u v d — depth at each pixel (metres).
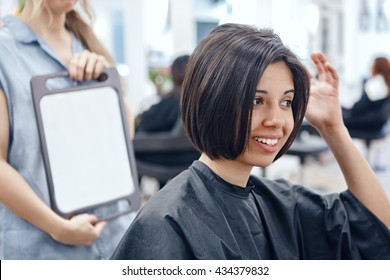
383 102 4.54
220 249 0.68
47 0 1.06
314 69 0.93
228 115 0.65
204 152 0.72
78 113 1.08
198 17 4.79
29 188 1.02
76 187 1.09
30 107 1.06
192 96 0.69
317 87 0.91
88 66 1.09
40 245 1.08
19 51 1.07
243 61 0.65
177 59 2.59
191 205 0.70
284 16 5.66
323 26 6.38
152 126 2.64
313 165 4.87
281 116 0.68
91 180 1.11
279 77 0.67
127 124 1.16
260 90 0.66
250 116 0.65
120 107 1.14
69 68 1.09
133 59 4.48
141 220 0.69
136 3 4.42
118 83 1.14
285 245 0.82
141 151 2.61
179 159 2.58
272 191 0.86
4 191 1.00
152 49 4.61
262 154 0.69
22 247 1.06
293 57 0.68
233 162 0.73
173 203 0.69
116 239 1.19
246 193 0.77
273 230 0.82
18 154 1.07
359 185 0.89
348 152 0.90
